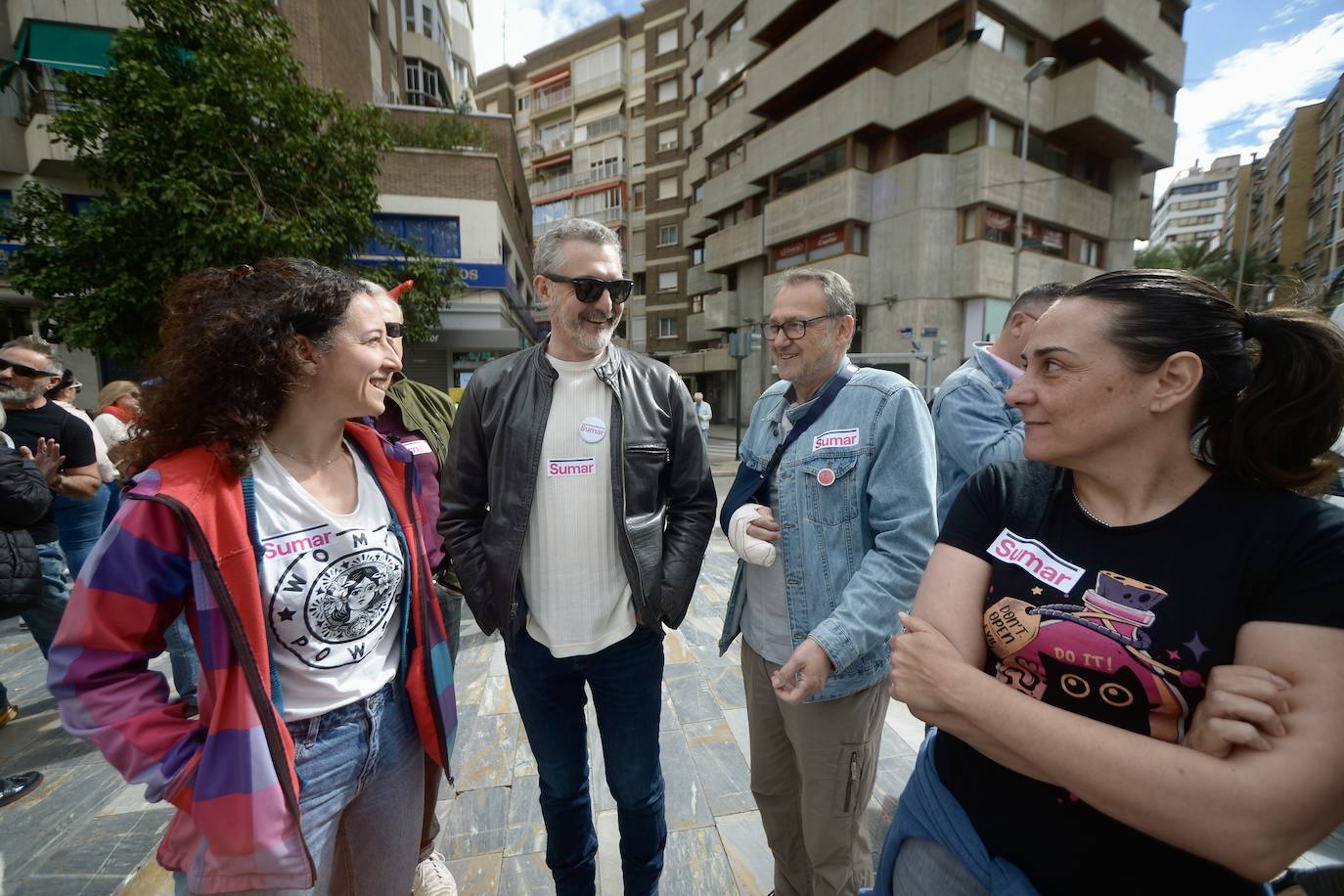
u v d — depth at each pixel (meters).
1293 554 0.64
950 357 16.08
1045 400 0.77
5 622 3.88
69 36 9.42
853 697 1.32
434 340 12.62
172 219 5.98
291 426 1.06
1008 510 0.88
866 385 1.37
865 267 16.97
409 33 17.83
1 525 2.11
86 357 10.38
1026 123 12.80
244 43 6.07
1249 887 0.69
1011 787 0.80
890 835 0.98
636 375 1.55
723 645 1.63
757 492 1.55
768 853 1.84
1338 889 1.07
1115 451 0.75
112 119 5.74
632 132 30.95
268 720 0.92
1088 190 17.52
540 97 33.94
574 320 1.44
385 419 2.07
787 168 18.53
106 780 2.24
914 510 1.26
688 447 1.59
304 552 1.01
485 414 1.50
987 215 15.48
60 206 6.24
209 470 0.92
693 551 1.56
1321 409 0.69
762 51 19.83
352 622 1.08
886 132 16.36
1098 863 0.73
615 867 1.79
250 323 0.93
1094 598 0.75
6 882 1.74
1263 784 0.57
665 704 2.73
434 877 1.59
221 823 0.88
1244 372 0.72
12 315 10.36
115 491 3.76
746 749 2.38
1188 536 0.71
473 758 2.33
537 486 1.46
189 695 2.62
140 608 0.87
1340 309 1.41
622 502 1.45
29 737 2.54
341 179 7.04
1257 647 0.63
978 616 0.86
